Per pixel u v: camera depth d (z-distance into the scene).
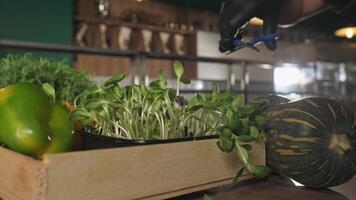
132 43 5.20
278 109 0.60
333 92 5.57
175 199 0.51
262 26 0.64
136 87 0.58
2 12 4.04
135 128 0.55
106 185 0.42
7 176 0.43
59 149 0.48
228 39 0.64
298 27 0.90
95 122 0.57
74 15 4.66
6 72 0.89
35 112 0.47
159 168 0.47
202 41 5.63
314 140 0.54
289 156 0.55
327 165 0.53
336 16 0.85
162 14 5.69
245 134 0.53
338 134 0.54
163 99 0.56
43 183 0.38
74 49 1.87
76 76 0.93
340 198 0.51
